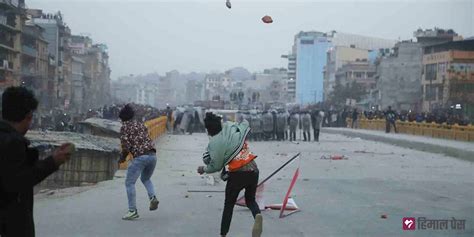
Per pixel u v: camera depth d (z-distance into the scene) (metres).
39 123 39.03
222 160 7.24
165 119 40.66
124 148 8.73
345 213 9.50
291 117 34.09
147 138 8.73
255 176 7.36
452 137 31.86
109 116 48.50
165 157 19.98
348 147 28.47
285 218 8.98
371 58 123.12
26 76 57.28
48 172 3.54
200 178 13.82
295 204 10.15
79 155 14.45
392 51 102.19
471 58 67.31
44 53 66.50
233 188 7.26
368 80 109.56
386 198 11.23
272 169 16.75
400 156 22.89
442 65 71.94
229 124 7.54
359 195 11.59
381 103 88.69
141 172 8.93
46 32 73.62
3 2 49.81
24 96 3.74
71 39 104.69
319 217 9.12
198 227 8.20
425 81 78.38
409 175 15.62
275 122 33.75
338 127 55.22
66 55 82.75
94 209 9.42
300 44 154.62
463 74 65.44
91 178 14.48
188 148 24.72
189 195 11.14
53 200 10.32
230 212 7.30
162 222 8.52
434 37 85.81
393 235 7.85
